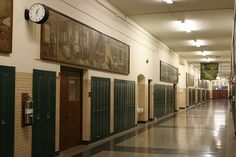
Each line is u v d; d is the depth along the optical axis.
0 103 5.86
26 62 6.67
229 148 8.68
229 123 15.83
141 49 15.36
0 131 5.85
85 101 9.68
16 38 6.35
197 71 40.41
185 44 20.50
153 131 12.87
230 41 18.83
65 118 8.78
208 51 23.86
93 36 9.91
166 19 13.48
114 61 11.75
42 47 7.15
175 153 8.30
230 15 12.52
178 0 10.61
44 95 7.29
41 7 6.52
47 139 7.42
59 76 8.01
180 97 29.00
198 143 9.94
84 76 9.70
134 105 14.27
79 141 9.59
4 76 5.98
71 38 8.50
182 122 16.61
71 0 8.53
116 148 9.01
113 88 11.74
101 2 10.52
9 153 6.09
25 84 6.62
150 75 17.09
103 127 10.79
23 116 6.52
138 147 9.18
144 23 14.41
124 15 12.75
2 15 5.89
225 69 37.53
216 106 33.44
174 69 24.30
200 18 13.15
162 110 20.05
